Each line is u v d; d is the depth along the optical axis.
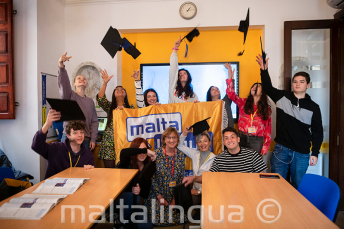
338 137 2.83
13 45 2.92
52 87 3.26
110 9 3.46
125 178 1.76
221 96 3.50
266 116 2.64
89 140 2.94
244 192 1.49
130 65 3.69
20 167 3.01
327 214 1.39
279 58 3.21
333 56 2.86
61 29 3.45
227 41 3.53
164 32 3.62
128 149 2.08
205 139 2.46
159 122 2.79
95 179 1.73
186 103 2.80
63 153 2.08
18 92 2.99
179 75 3.23
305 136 2.57
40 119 3.01
